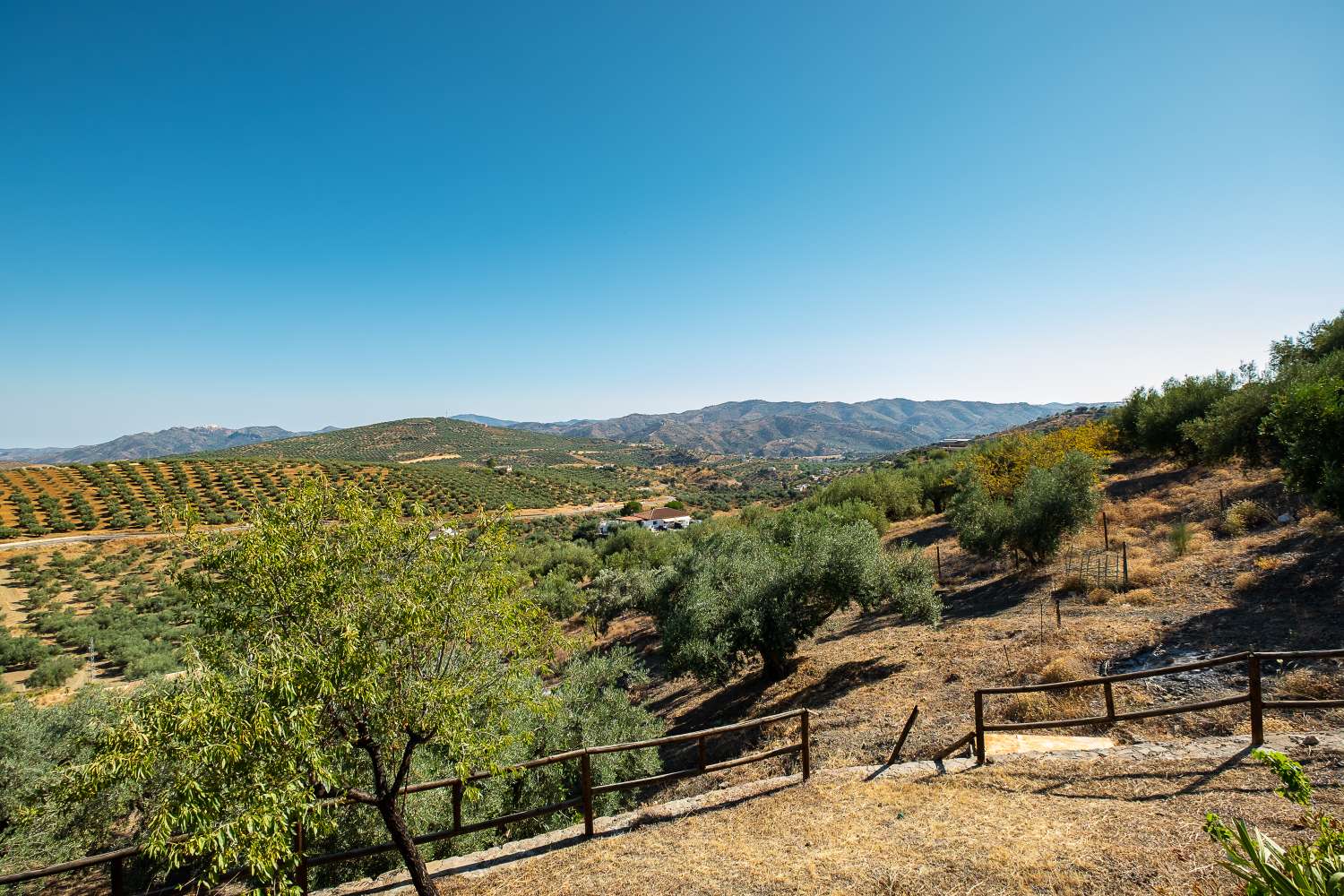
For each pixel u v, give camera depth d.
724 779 14.06
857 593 19.47
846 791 7.86
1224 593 14.57
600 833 7.60
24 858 10.70
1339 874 3.02
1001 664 14.45
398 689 5.94
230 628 5.56
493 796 12.33
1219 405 25.75
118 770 4.41
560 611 40.84
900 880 5.58
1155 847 5.43
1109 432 37.72
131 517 77.81
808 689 17.95
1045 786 7.16
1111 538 23.73
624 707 15.80
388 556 6.25
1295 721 8.41
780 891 5.74
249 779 4.74
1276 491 21.73
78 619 47.03
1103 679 7.49
